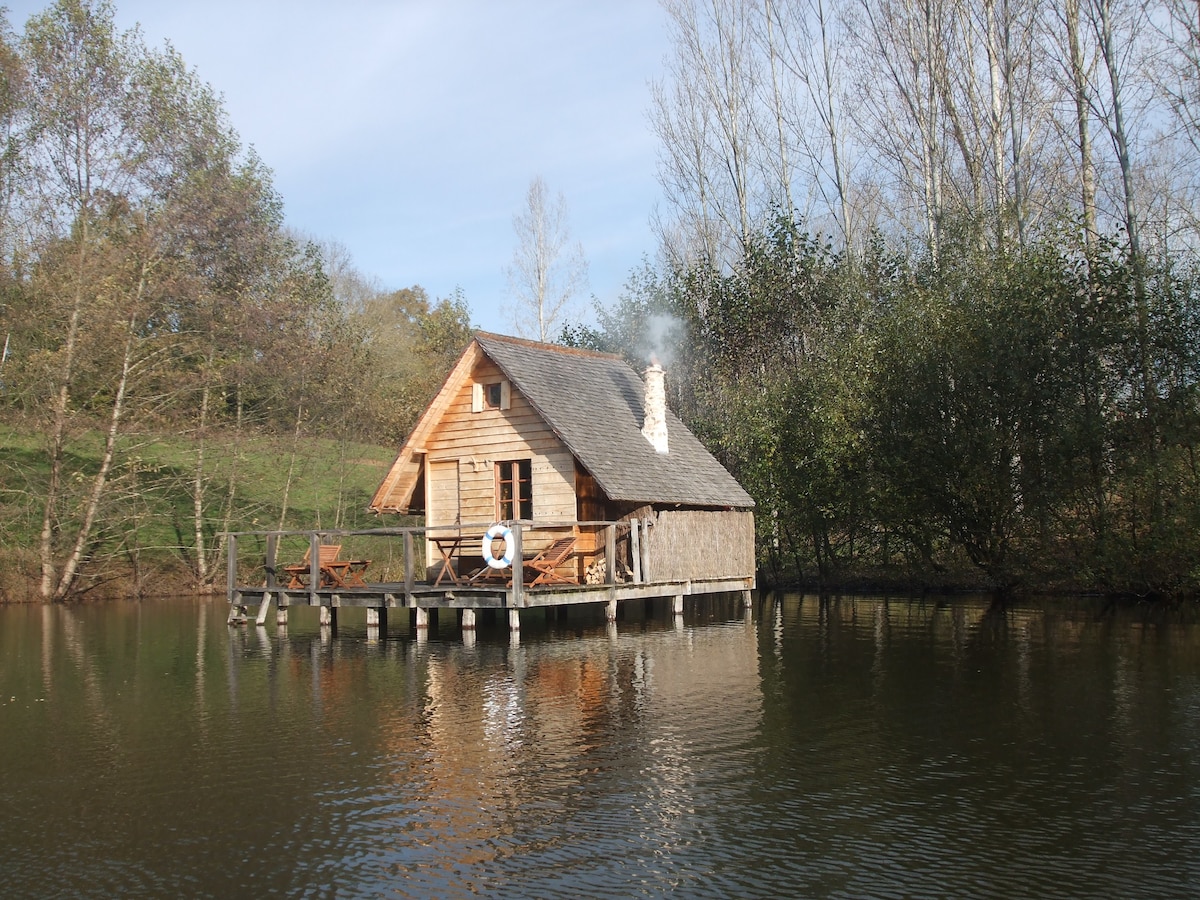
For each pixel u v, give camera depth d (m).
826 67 36.34
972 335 25.62
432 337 55.59
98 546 31.94
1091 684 13.64
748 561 25.11
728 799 8.80
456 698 13.25
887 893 6.81
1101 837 7.81
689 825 8.16
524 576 22.27
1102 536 24.33
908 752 10.27
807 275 33.94
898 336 27.52
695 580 22.88
